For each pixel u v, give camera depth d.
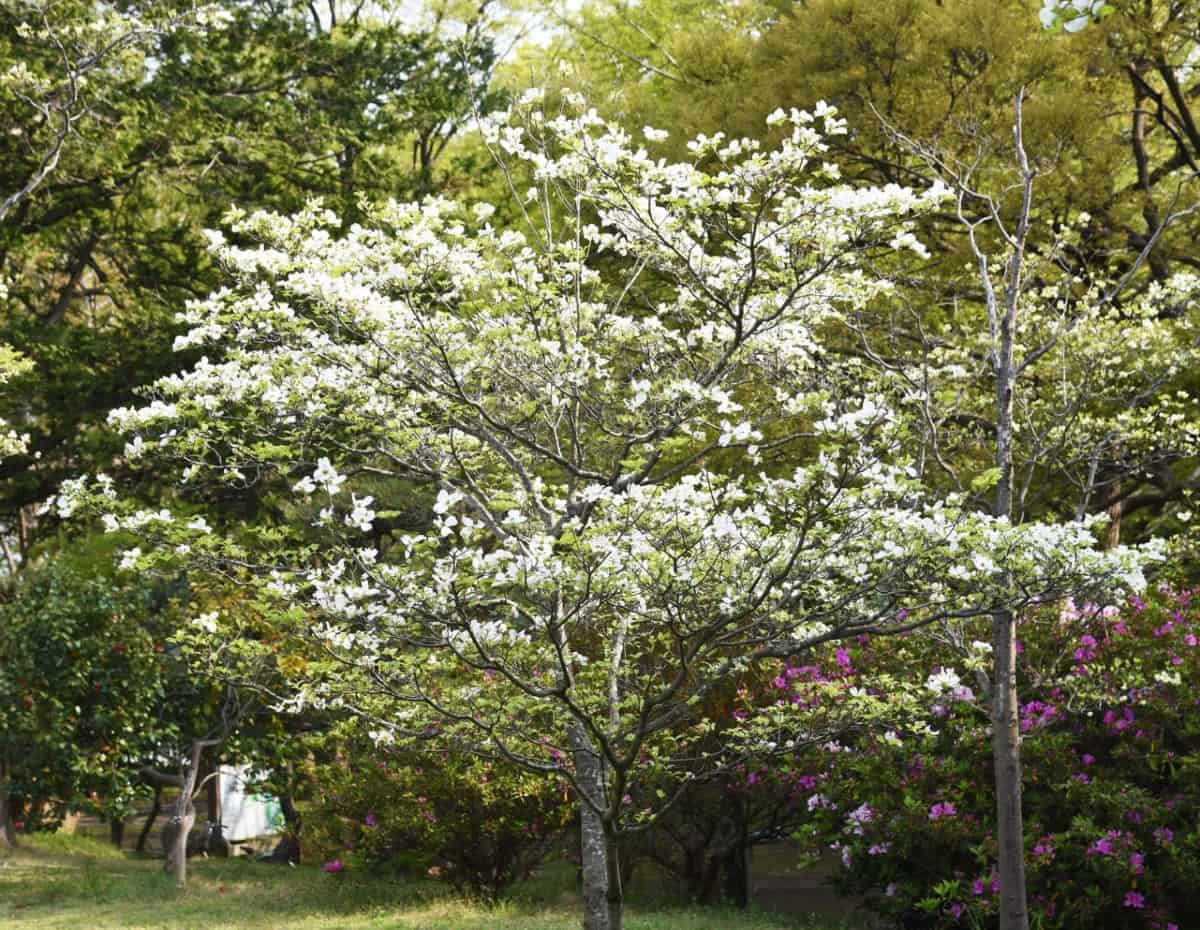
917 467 7.97
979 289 12.23
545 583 5.31
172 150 17.16
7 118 15.98
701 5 20.09
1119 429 9.41
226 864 15.93
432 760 11.02
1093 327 9.82
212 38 17.80
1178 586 9.88
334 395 6.72
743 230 6.20
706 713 10.38
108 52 14.59
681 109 15.02
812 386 7.70
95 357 17.58
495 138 6.96
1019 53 12.96
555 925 9.67
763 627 6.58
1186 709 8.52
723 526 5.41
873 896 9.69
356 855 12.17
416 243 6.43
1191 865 7.96
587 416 7.30
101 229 18.41
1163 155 17.00
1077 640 8.73
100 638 12.83
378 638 5.79
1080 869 8.42
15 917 10.99
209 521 15.36
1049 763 8.65
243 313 6.85
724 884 11.37
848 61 13.23
